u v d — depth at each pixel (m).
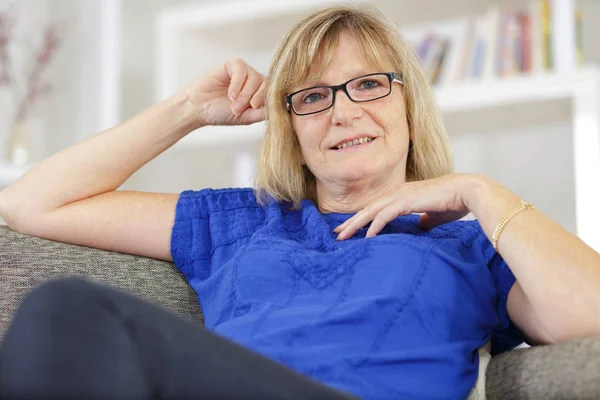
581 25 3.12
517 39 3.09
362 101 1.62
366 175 1.63
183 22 3.54
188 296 1.63
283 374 1.01
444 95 3.10
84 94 3.76
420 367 1.31
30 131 3.75
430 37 3.23
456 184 1.46
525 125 3.35
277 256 1.50
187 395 0.97
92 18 3.79
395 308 1.36
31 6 3.80
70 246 1.58
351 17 1.70
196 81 1.78
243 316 1.42
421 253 1.42
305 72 1.66
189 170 3.77
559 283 1.27
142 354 1.00
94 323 0.98
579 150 2.90
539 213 1.36
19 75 3.76
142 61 3.87
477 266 1.47
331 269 1.44
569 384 1.16
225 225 1.67
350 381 1.27
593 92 2.88
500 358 1.38
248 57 3.71
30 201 1.64
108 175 1.69
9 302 1.45
